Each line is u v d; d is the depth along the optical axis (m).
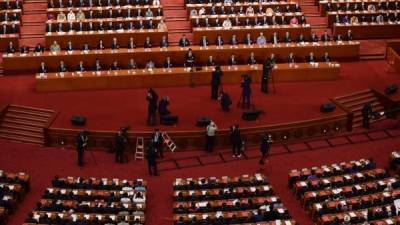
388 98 41.44
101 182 32.94
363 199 31.58
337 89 42.53
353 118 40.00
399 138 39.09
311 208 31.47
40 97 40.91
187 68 42.72
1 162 36.09
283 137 38.53
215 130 37.00
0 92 41.22
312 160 36.97
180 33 47.47
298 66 43.38
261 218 30.00
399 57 44.94
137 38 45.59
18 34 45.56
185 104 40.44
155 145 36.09
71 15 46.47
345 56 46.19
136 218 30.11
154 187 34.38
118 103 40.53
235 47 44.66
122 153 36.16
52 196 31.56
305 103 40.72
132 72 42.22
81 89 41.97
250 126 37.97
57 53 43.31
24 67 43.38
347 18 48.53
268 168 36.12
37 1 48.94
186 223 29.53
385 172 34.12
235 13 48.00
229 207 30.73
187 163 36.59
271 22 47.25
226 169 36.06
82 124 37.78
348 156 37.34
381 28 48.53
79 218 29.81
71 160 36.62
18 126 38.75
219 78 40.31
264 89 41.84
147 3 48.28
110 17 47.00
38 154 37.03
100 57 43.50
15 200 32.06
